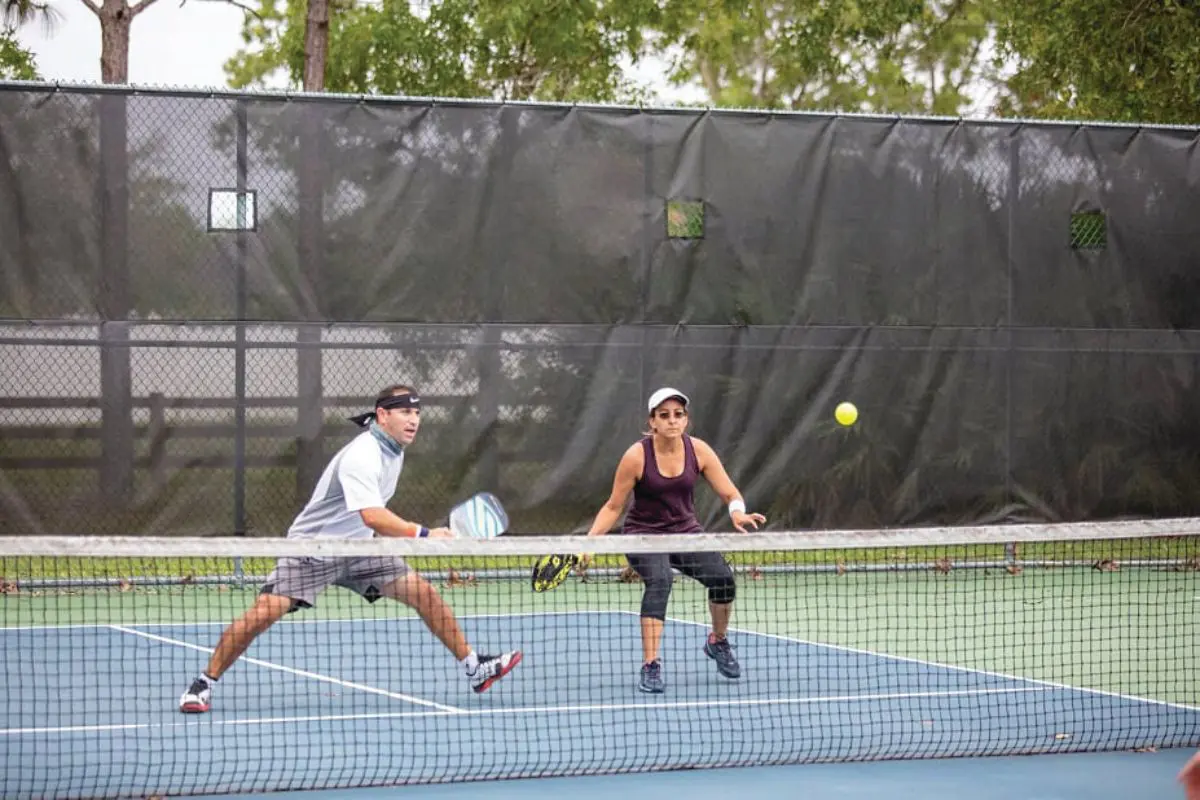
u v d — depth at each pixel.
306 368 11.68
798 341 12.53
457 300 11.92
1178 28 17.83
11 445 11.29
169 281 11.49
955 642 9.66
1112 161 13.14
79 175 11.38
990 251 12.89
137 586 11.88
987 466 12.89
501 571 12.35
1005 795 5.74
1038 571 13.42
